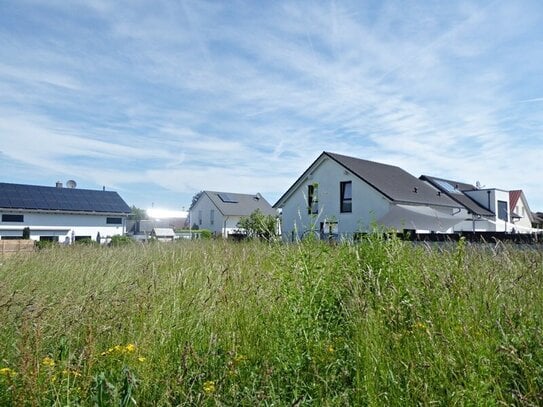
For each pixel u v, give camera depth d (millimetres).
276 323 3482
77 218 37219
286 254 4641
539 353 2746
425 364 2621
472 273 4121
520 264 4723
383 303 3391
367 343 2900
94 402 2568
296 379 2871
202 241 13602
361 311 3324
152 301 4117
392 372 2664
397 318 3152
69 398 2537
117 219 39594
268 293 4098
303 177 26609
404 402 2463
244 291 4301
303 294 3725
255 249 6965
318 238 5164
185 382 2791
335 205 25297
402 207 22219
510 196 40469
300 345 3174
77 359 2902
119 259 7914
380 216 23125
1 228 33250
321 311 3686
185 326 3646
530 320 3152
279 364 3029
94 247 11391
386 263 4242
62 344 3080
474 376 2432
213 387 2676
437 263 4312
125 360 2988
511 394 2420
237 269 5223
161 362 3006
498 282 3846
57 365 2766
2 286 4516
